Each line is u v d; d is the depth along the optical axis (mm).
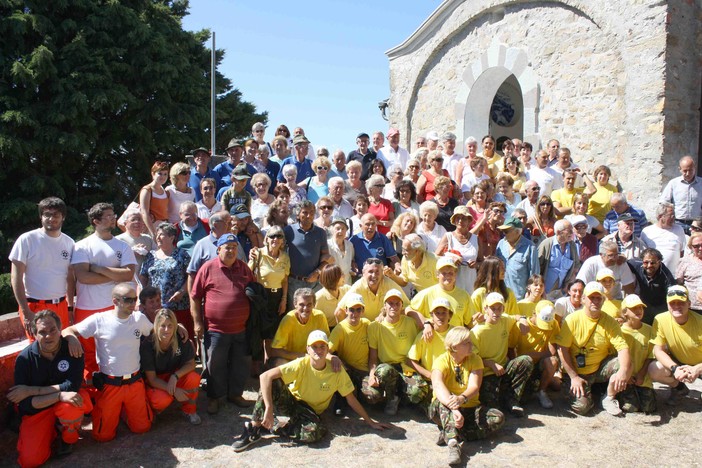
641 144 8625
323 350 4793
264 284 5676
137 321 4820
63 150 13359
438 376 4777
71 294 5227
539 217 7160
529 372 5082
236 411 5234
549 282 6352
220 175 7879
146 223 6520
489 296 5129
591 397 5207
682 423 4914
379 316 5434
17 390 4340
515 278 6293
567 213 7828
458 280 6180
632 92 8742
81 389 4719
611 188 8250
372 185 7000
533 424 4941
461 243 6301
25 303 4875
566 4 9688
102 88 13773
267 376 4688
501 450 4496
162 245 5664
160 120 15891
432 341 5094
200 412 5227
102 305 5184
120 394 4656
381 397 5105
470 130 11805
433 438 4723
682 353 5172
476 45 11516
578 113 9633
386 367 5117
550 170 8664
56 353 4473
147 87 15273
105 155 15375
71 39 14039
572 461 4301
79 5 13930
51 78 13211
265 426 4586
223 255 5145
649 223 8117
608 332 5160
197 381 4996
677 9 8438
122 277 5188
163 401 4828
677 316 5141
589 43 9414
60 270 5086
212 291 5168
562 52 9859
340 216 6973
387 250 6328
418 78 12867
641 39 8594
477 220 6934
